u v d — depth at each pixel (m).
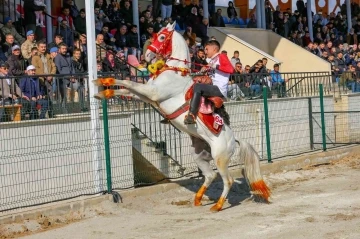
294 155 15.84
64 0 18.11
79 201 10.74
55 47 14.07
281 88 17.12
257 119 15.94
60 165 11.12
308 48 24.25
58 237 9.32
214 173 11.30
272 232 8.99
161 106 10.47
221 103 10.41
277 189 12.62
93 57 11.36
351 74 20.34
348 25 28.92
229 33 22.56
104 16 18.19
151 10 20.59
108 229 9.70
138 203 11.41
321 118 16.61
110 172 11.37
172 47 10.59
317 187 12.58
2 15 16.86
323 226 9.20
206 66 11.06
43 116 11.12
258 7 24.66
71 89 11.57
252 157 10.83
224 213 10.52
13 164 10.48
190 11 21.47
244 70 19.28
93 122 11.41
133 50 17.83
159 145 13.27
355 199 11.07
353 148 16.83
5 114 10.62
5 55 13.84
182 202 11.61
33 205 10.54
